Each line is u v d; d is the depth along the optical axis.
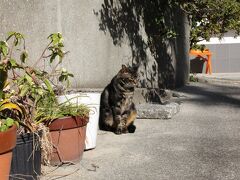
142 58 4.75
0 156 2.05
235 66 8.10
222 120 3.73
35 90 2.42
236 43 8.04
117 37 4.30
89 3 3.88
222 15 4.99
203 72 8.05
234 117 3.84
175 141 3.12
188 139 3.17
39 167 2.39
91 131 2.90
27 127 2.31
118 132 3.31
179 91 5.35
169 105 3.98
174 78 5.65
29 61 3.02
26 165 2.29
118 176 2.52
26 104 2.39
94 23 3.96
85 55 3.84
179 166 2.66
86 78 3.87
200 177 2.52
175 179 2.49
